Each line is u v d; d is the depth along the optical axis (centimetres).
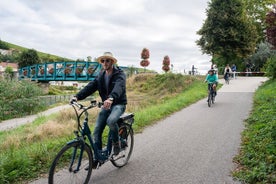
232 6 3550
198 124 963
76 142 439
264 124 803
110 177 508
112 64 504
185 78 2831
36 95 2742
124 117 539
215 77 1433
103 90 517
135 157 622
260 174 478
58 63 4078
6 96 2486
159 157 620
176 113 1214
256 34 3638
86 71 3700
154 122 1021
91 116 1366
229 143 713
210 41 3612
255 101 1400
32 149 653
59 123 1228
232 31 3447
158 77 2969
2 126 1836
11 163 543
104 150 507
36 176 518
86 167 464
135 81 3064
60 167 511
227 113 1159
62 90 7106
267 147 599
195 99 1658
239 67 4075
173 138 784
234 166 551
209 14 3631
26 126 1507
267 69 2223
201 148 680
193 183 479
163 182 484
